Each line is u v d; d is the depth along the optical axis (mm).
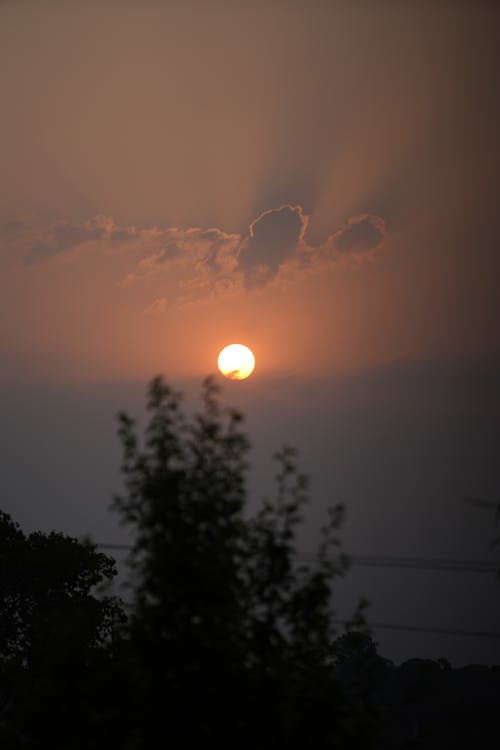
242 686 54656
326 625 56656
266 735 54125
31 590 179000
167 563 55250
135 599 56406
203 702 54094
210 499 56406
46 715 64062
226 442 58500
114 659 64438
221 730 53938
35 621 162625
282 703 54656
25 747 70625
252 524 58031
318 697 54312
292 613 56219
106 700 58156
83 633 150500
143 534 56688
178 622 55406
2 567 178375
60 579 181625
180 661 54844
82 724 62656
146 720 54469
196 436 58688
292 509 57688
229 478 58188
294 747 53656
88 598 169000
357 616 58219
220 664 54812
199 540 56500
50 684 65500
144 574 56281
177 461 58094
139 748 54938
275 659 55875
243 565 57125
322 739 53969
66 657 66938
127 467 57750
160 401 58906
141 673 55250
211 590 54875
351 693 59281
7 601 178875
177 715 54031
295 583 56812
